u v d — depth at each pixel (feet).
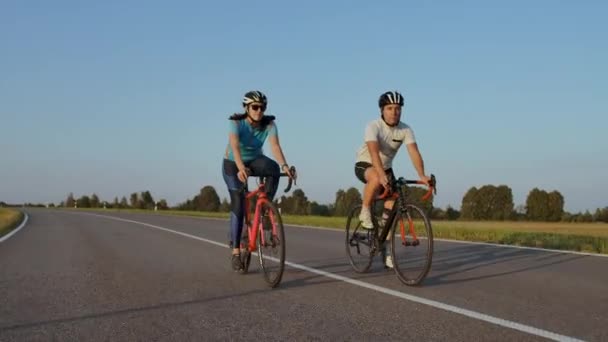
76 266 23.16
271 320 13.50
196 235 41.75
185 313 14.29
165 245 33.04
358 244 21.18
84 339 12.01
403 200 18.78
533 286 18.12
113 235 41.81
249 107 19.52
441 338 11.89
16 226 55.83
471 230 44.93
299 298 16.12
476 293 16.83
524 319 13.50
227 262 24.47
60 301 15.88
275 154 19.86
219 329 12.68
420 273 17.69
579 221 228.43
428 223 17.33
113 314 14.23
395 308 14.74
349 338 11.93
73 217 83.76
